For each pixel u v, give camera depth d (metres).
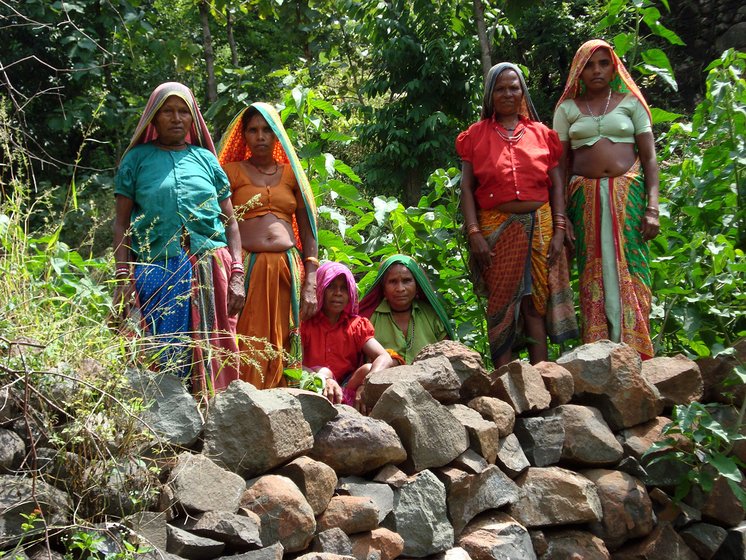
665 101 14.00
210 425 2.72
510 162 4.30
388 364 3.97
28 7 9.55
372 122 10.97
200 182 3.52
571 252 4.59
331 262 4.29
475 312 5.16
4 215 3.04
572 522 3.50
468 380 3.55
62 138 11.20
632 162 4.50
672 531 3.74
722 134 5.11
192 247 3.41
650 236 4.42
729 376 4.01
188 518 2.50
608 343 3.90
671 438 3.78
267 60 13.24
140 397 2.60
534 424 3.61
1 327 2.55
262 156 4.09
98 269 3.61
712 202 5.06
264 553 2.50
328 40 11.38
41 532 2.21
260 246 3.95
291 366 3.93
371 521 2.87
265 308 3.91
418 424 3.15
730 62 5.27
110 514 2.40
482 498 3.29
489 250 4.36
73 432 2.38
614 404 3.79
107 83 9.79
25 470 2.37
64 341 2.61
